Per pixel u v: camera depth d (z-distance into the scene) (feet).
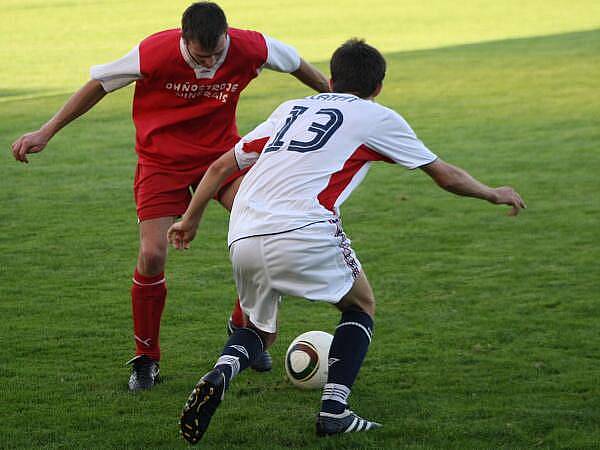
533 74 192.75
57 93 182.19
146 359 53.31
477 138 136.46
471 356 57.31
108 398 51.37
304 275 44.70
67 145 135.13
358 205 100.99
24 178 114.83
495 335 61.36
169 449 44.75
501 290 71.61
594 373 54.19
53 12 353.72
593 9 328.08
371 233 89.71
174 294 71.87
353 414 46.68
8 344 60.34
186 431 42.75
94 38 277.23
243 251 45.24
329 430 45.50
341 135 45.62
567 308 66.85
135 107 55.36
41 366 56.49
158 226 53.83
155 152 54.54
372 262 79.97
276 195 44.98
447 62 214.90
